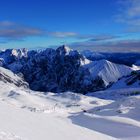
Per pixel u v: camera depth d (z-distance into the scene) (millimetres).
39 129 33469
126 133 84312
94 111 171375
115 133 86375
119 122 108000
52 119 47188
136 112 145750
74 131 40531
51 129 36094
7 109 41469
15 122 32438
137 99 173875
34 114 46062
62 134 35344
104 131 92125
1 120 30672
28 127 31969
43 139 28609
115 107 165750
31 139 26250
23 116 39656
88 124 108062
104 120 113562
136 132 85250
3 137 22250
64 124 45656
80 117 126062
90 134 42000
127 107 158625
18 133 26562
